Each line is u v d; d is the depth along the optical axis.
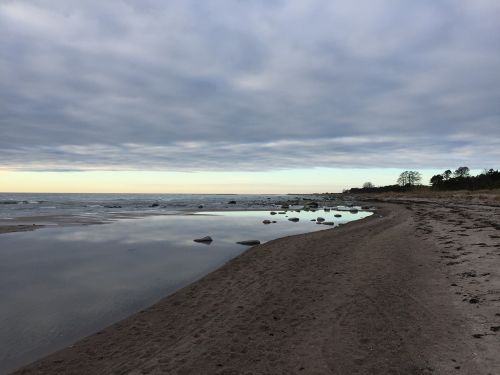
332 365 5.14
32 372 5.38
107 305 8.34
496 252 11.07
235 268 11.62
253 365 5.26
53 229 21.58
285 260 12.42
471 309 6.79
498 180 85.38
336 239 16.80
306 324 6.68
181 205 59.75
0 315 7.70
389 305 7.41
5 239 17.62
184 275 11.05
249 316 7.25
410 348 5.49
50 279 10.52
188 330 6.71
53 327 7.07
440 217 24.25
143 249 15.35
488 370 4.69
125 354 5.84
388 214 34.25
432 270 9.95
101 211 40.72
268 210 44.53
